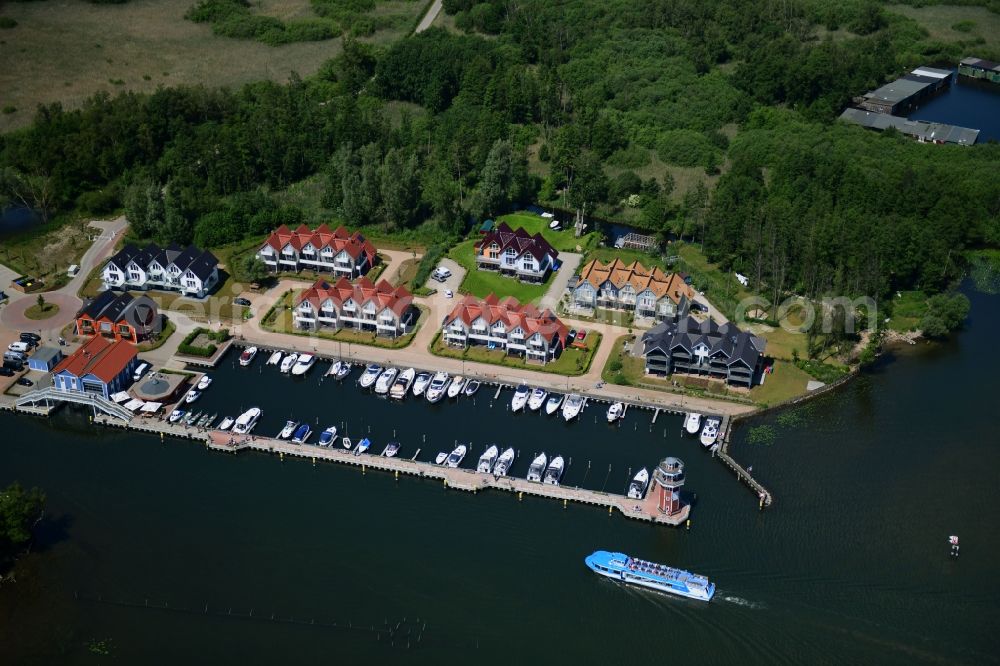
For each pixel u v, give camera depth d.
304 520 179.88
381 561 170.88
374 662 152.50
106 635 157.12
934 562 169.75
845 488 186.62
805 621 158.88
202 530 177.38
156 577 167.62
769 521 178.75
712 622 159.00
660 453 196.50
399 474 191.62
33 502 171.50
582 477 189.62
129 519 179.88
